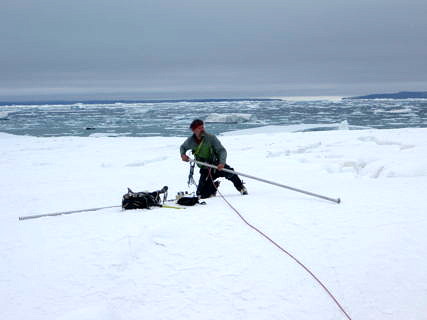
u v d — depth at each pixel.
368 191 6.05
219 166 5.78
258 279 3.21
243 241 3.89
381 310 2.88
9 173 12.37
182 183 9.30
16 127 54.97
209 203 5.56
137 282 3.22
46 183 10.25
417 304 2.92
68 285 3.22
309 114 85.94
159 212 5.06
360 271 3.31
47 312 2.89
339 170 10.27
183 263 3.48
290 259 3.51
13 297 3.08
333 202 5.35
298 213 4.77
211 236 4.02
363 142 16.27
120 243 3.91
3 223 5.18
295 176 9.28
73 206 6.62
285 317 2.80
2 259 3.74
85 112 130.62
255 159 13.56
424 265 3.37
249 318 2.79
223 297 3.01
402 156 10.23
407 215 4.54
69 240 4.13
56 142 22.75
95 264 3.53
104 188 8.86
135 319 2.81
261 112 103.31
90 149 19.22
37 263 3.61
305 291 3.07
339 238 3.92
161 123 60.75
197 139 5.87
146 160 14.62
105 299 3.03
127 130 46.78
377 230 4.09
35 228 4.70
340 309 2.88
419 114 72.56
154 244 3.88
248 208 5.10
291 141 18.80
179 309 2.89
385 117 64.75
